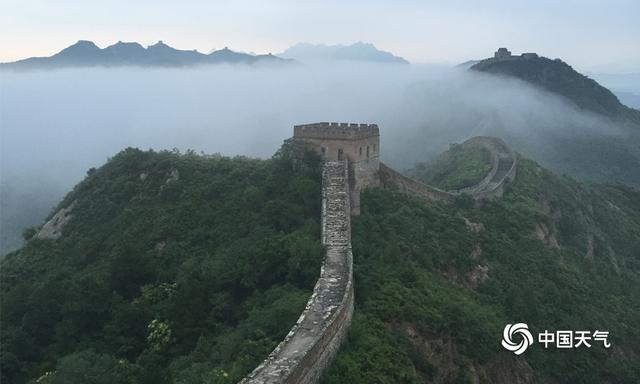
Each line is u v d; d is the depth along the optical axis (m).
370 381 31.56
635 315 66.00
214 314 43.97
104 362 40.62
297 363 27.27
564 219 91.12
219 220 58.28
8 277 60.03
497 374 44.41
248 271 46.28
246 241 52.59
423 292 45.59
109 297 49.72
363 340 35.09
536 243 70.38
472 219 69.25
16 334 48.09
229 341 36.59
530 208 80.69
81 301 49.06
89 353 42.06
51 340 49.47
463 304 47.22
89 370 39.38
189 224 59.12
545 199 92.00
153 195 65.50
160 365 40.50
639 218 117.56
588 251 86.69
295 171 61.81
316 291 38.34
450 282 53.16
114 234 61.97
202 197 62.03
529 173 100.19
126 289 51.72
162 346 42.44
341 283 39.84
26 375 46.16
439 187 92.25
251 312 40.19
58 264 61.09
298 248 44.88
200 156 71.31
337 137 62.31
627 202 124.81
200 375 33.81
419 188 71.06
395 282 44.75
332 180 58.69
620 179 175.75
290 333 31.62
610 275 83.50
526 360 49.19
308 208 56.25
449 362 41.16
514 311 54.06
